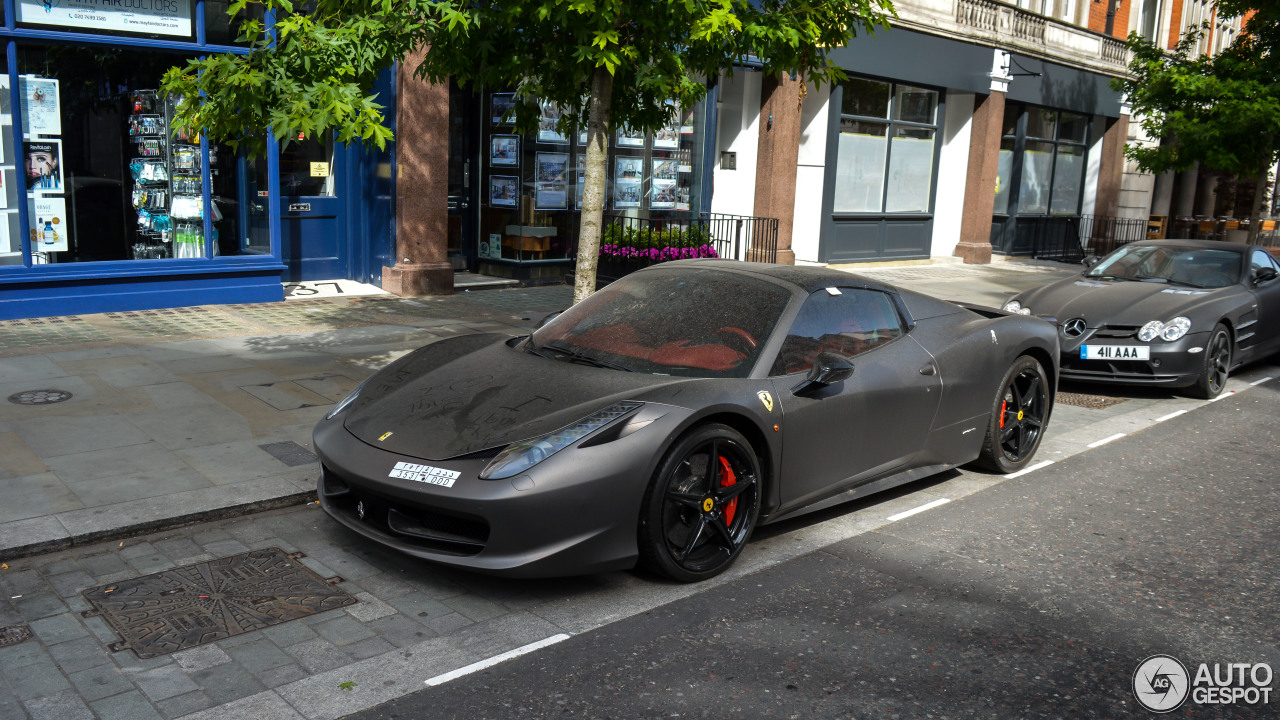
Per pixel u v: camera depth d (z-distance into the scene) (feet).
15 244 28.45
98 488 15.35
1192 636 12.07
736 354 14.21
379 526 12.82
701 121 46.70
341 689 10.10
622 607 12.32
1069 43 67.00
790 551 14.49
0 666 10.36
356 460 12.65
